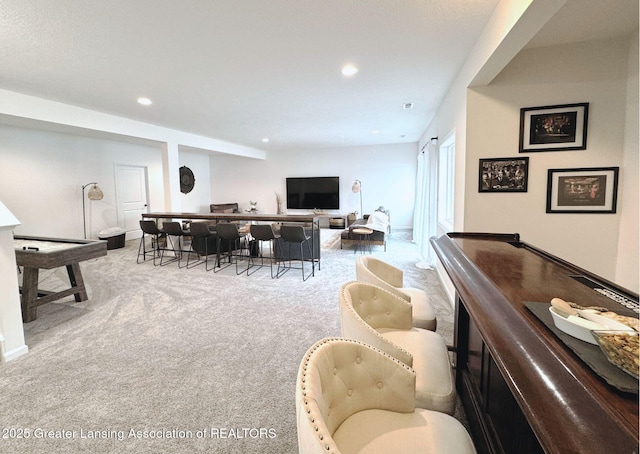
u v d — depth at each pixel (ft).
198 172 31.37
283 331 8.98
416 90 12.37
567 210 8.80
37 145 17.30
